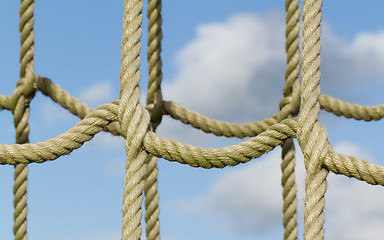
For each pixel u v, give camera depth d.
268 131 0.87
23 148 0.84
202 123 1.08
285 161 0.99
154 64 1.04
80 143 0.85
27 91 0.92
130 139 0.82
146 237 1.01
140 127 0.82
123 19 0.86
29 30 0.92
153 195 1.01
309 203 0.81
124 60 0.84
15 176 0.94
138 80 0.84
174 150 0.83
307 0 0.85
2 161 0.84
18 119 0.93
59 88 0.99
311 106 0.83
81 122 0.86
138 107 0.83
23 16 0.92
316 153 0.81
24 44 0.92
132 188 0.82
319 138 0.82
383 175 0.81
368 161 0.82
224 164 0.85
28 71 0.92
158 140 0.83
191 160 0.84
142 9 0.85
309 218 0.81
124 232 0.81
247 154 0.85
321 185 0.81
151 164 1.02
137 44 0.84
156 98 1.04
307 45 0.85
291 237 0.98
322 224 0.81
